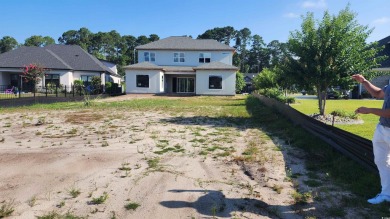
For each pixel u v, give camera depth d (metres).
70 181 4.07
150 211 3.16
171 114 12.30
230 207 3.27
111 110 13.83
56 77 30.28
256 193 3.67
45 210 3.15
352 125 8.95
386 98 3.16
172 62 33.00
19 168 4.66
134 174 4.40
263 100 17.14
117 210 3.18
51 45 35.66
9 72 30.66
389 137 3.11
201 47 32.81
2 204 3.29
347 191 3.68
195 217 3.03
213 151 5.84
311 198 3.49
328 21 9.84
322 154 5.37
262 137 7.22
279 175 4.38
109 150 5.88
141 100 20.69
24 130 8.23
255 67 111.94
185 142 6.67
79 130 8.23
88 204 3.32
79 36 99.12
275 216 3.06
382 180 3.31
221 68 28.33
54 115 11.74
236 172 4.53
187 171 4.57
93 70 32.22
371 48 10.09
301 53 10.09
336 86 10.20
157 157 5.36
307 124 7.31
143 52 33.06
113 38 96.12
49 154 5.55
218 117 11.32
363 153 4.34
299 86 10.71
